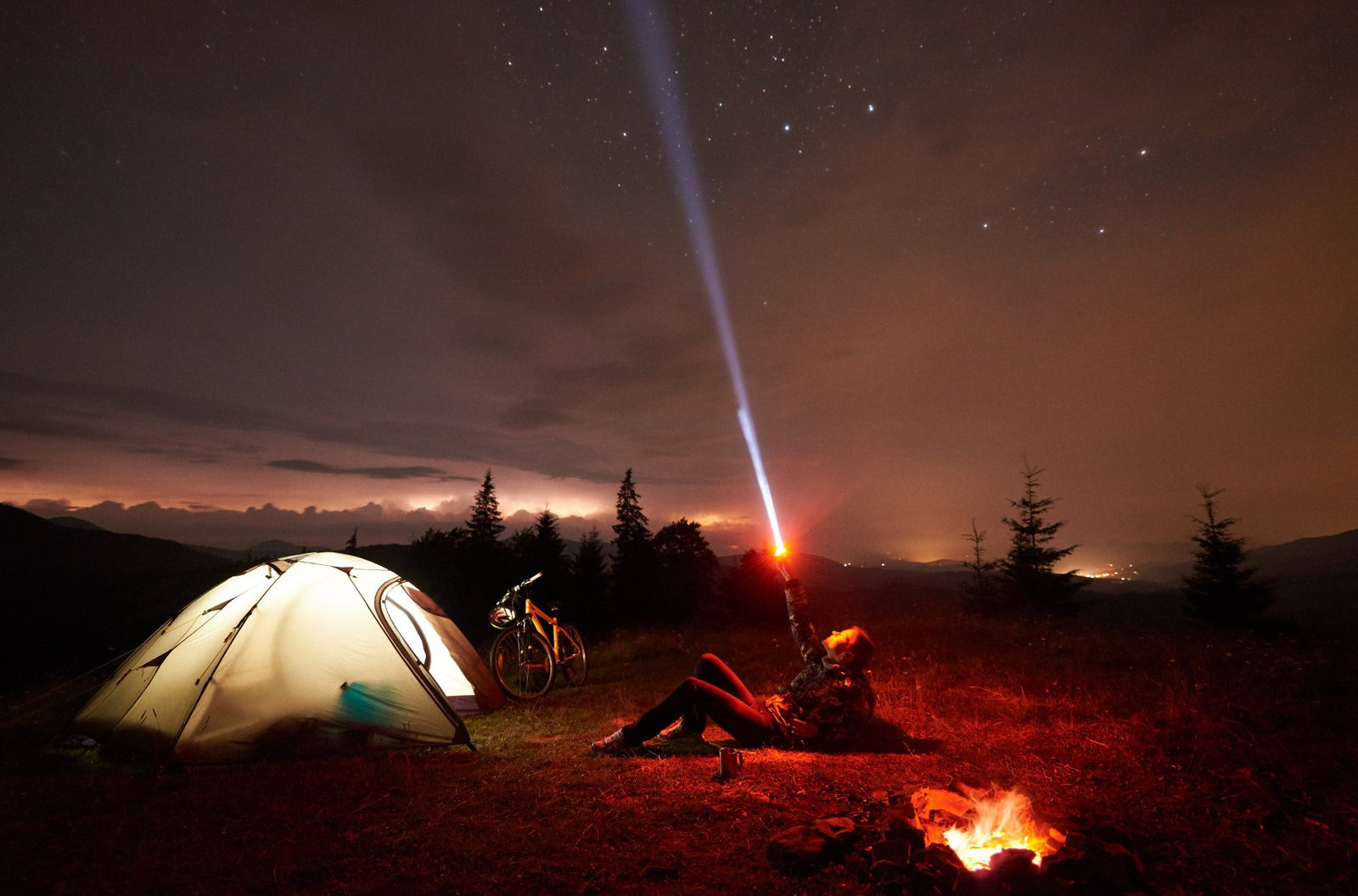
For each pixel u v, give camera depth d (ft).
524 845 10.21
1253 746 13.91
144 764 15.47
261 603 17.97
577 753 15.81
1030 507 111.04
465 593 138.10
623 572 161.48
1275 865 9.02
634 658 36.17
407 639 21.08
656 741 16.40
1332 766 12.67
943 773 13.21
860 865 8.87
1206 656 23.85
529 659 25.90
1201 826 10.33
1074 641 29.76
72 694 22.59
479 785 13.24
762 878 8.95
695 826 10.82
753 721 15.16
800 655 30.17
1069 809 10.96
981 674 23.36
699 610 148.77
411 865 9.65
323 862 9.77
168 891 9.00
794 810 11.27
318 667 17.25
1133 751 14.17
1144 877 8.14
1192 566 102.58
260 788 13.42
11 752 16.83
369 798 12.59
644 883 8.96
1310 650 23.04
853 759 14.37
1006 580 110.22
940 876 8.10
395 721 16.89
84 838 10.82
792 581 16.47
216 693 16.28
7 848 10.39
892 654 28.76
